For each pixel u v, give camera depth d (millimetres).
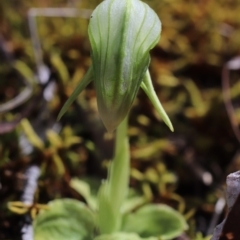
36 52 171
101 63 107
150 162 156
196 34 193
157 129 165
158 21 108
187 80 179
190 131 165
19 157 146
